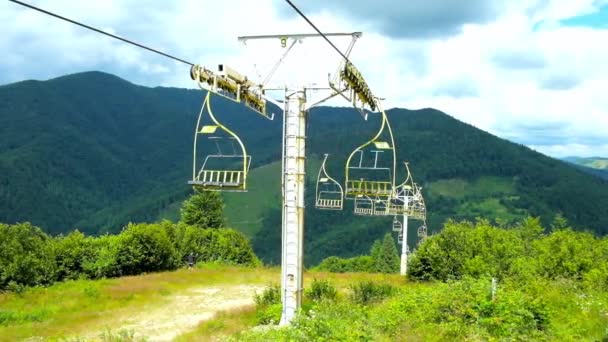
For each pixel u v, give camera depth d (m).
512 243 22.34
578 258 18.86
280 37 15.38
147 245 35.62
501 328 11.40
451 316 12.19
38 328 18.69
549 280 17.44
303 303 17.92
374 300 19.27
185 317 20.80
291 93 15.37
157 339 17.16
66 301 23.83
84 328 18.78
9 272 26.62
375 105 18.31
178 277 31.38
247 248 51.06
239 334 13.90
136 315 21.14
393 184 18.19
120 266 34.19
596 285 16.25
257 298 20.42
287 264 15.39
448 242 25.92
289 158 15.38
